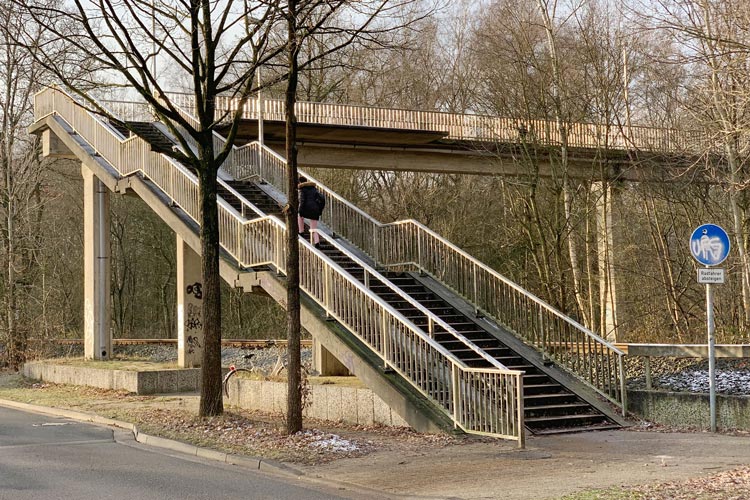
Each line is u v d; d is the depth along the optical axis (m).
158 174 21.58
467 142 29.42
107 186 25.05
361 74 38.28
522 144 28.14
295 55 12.88
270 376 19.31
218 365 15.13
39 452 12.73
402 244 19.00
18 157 33.84
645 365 14.94
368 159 29.73
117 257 49.44
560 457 11.00
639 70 26.81
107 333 27.06
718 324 28.16
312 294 16.00
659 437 12.51
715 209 28.36
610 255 30.31
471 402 12.70
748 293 22.56
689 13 17.28
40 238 38.16
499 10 30.83
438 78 40.34
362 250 19.48
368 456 11.44
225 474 10.73
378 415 14.37
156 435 13.81
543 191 32.28
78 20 15.02
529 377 14.95
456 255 17.72
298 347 13.01
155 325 50.41
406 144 29.77
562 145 27.39
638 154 27.97
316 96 36.41
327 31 13.68
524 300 16.17
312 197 18.81
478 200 39.03
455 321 16.83
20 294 31.98
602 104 27.95
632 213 33.62
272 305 42.34
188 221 20.25
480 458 11.06
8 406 20.16
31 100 31.61
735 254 26.91
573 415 13.91
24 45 14.80
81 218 47.88
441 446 11.98
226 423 14.24
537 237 31.78
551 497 8.48
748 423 12.98
